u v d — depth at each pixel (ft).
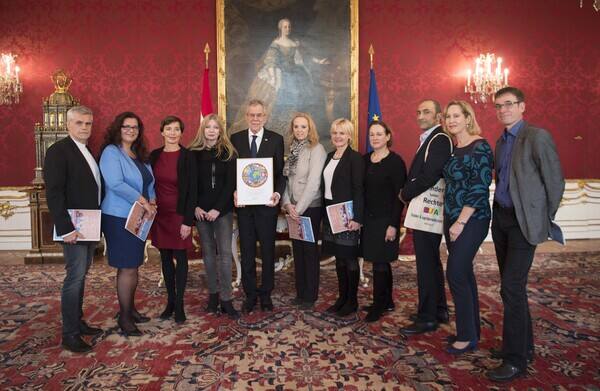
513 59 22.04
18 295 13.62
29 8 20.16
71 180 9.25
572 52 22.40
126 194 9.78
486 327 10.64
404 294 13.55
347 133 11.43
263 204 11.43
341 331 10.50
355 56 20.61
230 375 8.30
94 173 9.61
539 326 10.67
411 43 21.31
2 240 20.94
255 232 11.94
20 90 20.08
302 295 12.48
